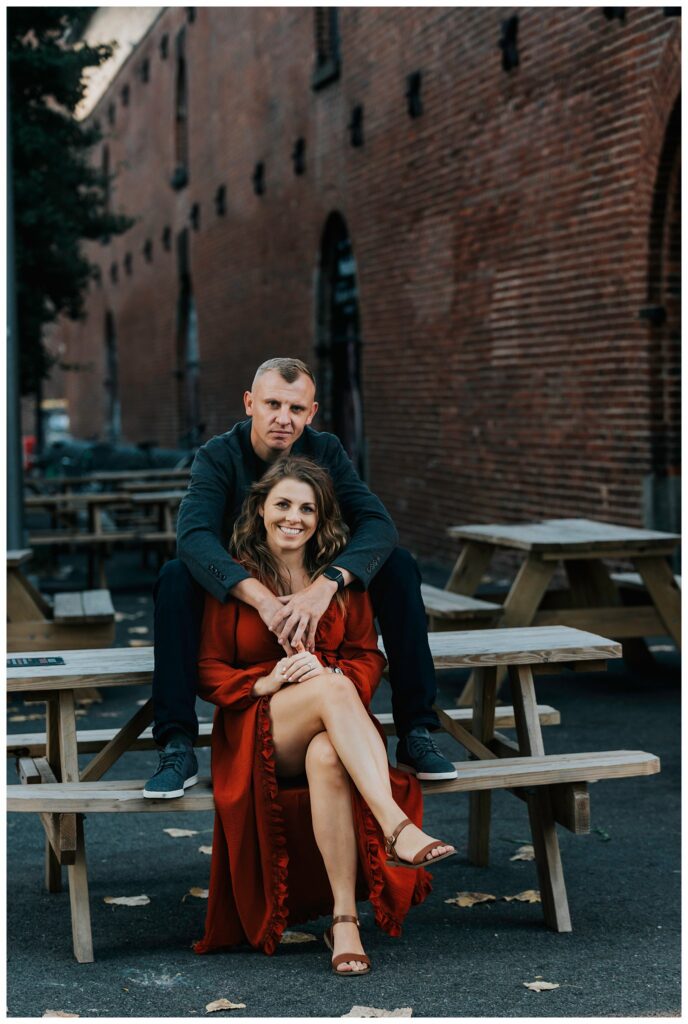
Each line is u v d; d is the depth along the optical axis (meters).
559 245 10.22
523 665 4.02
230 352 22.78
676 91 8.42
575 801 3.68
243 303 21.73
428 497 13.44
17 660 3.95
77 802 3.45
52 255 15.16
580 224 9.85
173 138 26.91
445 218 12.70
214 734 3.70
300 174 18.06
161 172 28.30
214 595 3.69
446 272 12.73
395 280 14.27
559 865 3.79
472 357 12.12
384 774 3.47
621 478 9.35
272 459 4.03
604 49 9.34
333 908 3.62
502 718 4.58
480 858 4.43
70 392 42.69
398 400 14.30
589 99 9.62
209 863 4.48
